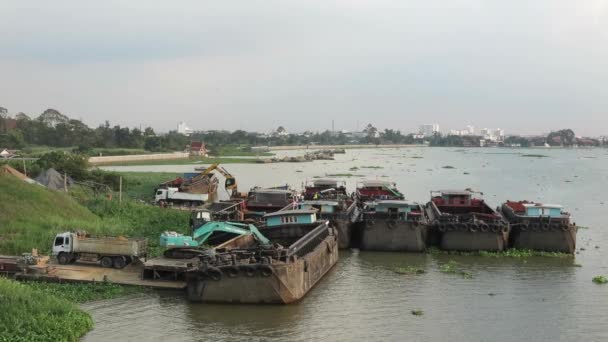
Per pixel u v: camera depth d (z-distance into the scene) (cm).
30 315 2520
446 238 4722
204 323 2855
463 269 4181
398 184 11381
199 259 3384
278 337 2714
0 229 4250
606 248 5066
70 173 8375
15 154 15362
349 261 4444
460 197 5825
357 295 3466
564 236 4697
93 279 3388
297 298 3238
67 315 2661
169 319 2889
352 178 13075
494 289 3656
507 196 9375
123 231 4766
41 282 3369
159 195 7375
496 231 4672
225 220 4953
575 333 2878
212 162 18812
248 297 3128
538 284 3788
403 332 2842
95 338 2609
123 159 17812
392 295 3488
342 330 2841
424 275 3994
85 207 5528
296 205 5197
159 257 3706
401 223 4734
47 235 4169
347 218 4997
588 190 10494
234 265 3108
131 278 3456
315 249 3781
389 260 4481
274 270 3114
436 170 16225
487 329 2911
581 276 4009
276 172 14988
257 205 5922
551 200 8856
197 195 7288
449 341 2736
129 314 2936
